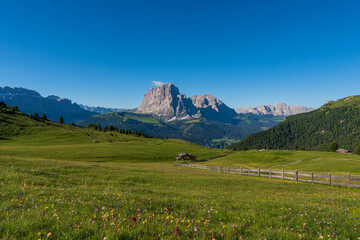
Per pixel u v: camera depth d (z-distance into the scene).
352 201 14.34
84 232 4.60
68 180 19.12
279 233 5.80
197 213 8.45
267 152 87.06
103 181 21.89
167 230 5.38
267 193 20.22
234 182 29.27
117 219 6.03
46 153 81.38
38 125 153.12
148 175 31.72
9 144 105.81
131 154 98.50
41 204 7.41
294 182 32.69
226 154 122.81
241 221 7.33
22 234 4.27
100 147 108.81
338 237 5.81
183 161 93.12
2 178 14.30
